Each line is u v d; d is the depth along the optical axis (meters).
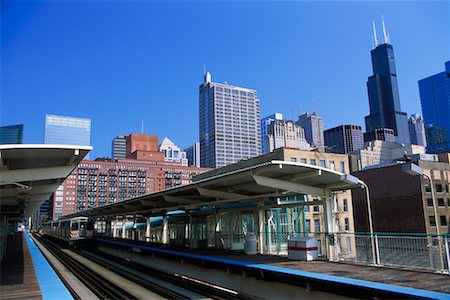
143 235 45.28
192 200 25.05
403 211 66.56
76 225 46.03
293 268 13.62
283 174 16.92
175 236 34.75
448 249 12.41
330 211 17.77
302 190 16.88
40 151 12.29
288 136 177.50
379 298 9.88
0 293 14.80
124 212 38.47
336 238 16.42
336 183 17.39
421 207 64.12
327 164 56.12
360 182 16.34
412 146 108.12
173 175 156.38
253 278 14.94
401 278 11.32
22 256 30.55
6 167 13.68
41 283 17.11
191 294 16.48
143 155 166.88
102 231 53.16
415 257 13.18
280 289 13.47
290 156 52.44
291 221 31.03
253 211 24.27
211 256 18.59
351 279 11.02
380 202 70.38
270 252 20.92
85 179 142.62
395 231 67.12
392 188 68.81
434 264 12.59
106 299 15.98
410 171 18.12
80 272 24.45
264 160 54.22
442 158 75.50
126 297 16.22
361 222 72.94
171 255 21.45
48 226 75.25
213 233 27.19
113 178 147.00
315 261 15.87
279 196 19.27
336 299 11.20
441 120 168.00
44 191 21.77
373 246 14.57
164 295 16.56
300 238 16.80
